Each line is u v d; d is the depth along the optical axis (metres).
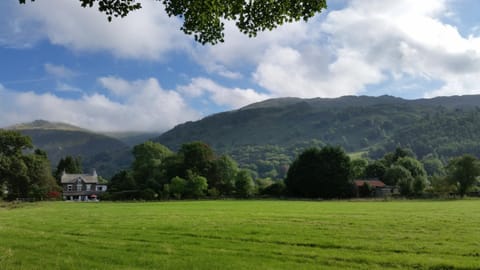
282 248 19.25
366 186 116.75
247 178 112.06
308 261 16.28
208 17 14.59
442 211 46.22
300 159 116.19
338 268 14.77
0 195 105.00
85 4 12.74
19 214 46.97
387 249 19.02
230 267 14.78
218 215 41.12
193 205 69.50
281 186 116.06
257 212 45.84
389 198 102.12
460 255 17.50
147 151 139.00
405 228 27.27
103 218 38.62
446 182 112.56
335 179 110.62
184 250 18.61
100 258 16.75
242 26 14.87
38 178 112.88
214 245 20.20
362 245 19.89
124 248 19.34
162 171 126.81
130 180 117.81
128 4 12.88
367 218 35.66
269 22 14.73
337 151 113.88
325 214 41.53
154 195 106.62
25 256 17.25
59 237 23.92
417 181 110.12
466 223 30.55
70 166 174.00
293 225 29.48
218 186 121.31
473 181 109.56
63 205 75.81
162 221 34.00
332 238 22.41
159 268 14.77
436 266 15.15
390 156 175.62
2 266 15.25
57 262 15.85
